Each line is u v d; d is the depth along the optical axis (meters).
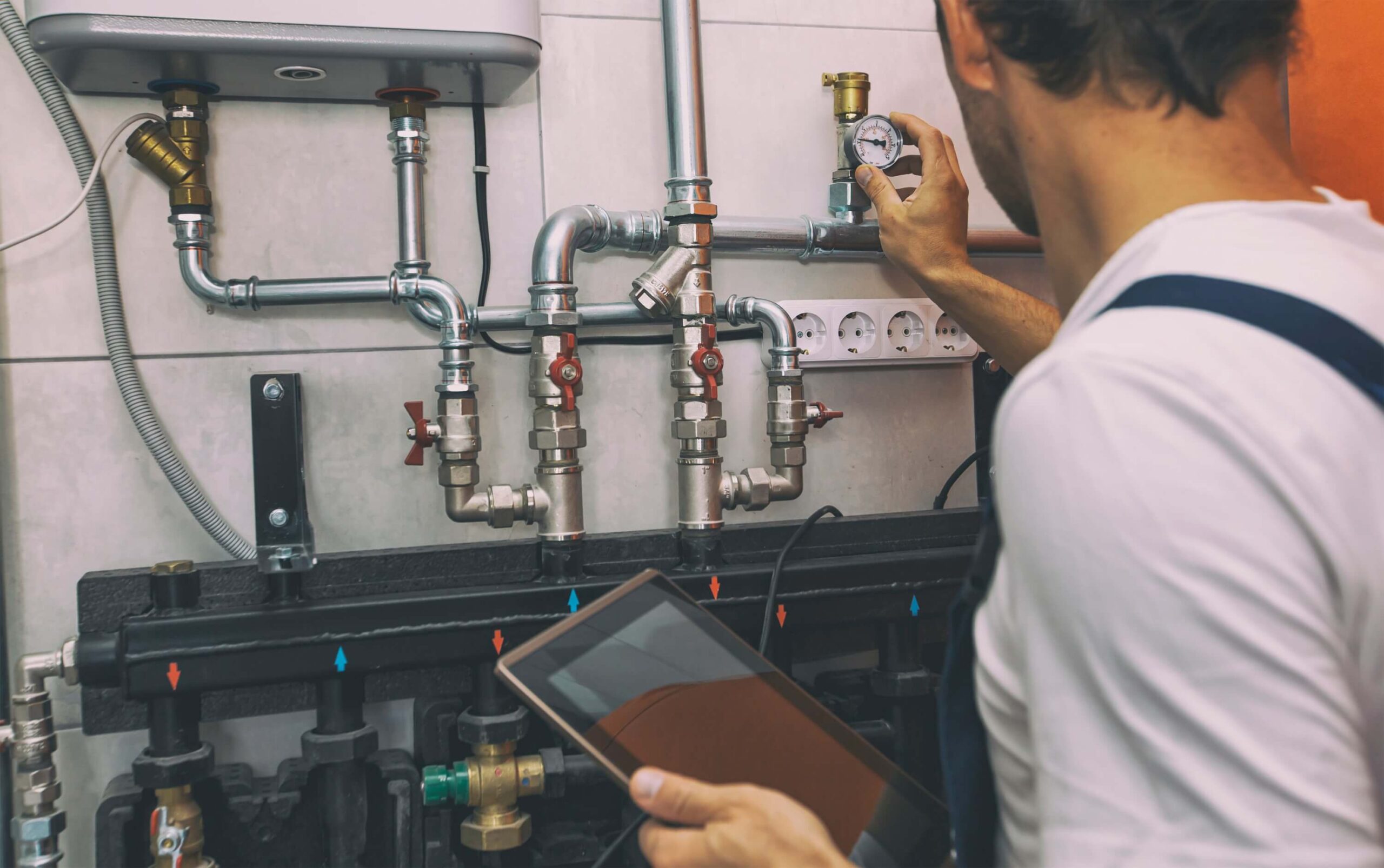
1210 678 0.30
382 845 0.98
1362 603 0.32
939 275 0.94
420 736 0.99
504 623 0.91
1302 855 0.29
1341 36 1.07
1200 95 0.39
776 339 1.07
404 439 1.04
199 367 0.98
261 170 0.99
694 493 1.01
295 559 0.88
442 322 0.97
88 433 0.96
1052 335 0.90
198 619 0.84
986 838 0.49
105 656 0.84
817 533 1.07
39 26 0.82
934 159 0.95
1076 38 0.40
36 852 0.87
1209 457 0.31
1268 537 0.31
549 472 0.97
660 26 1.10
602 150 1.08
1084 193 0.42
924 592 1.02
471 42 0.89
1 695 0.92
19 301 0.94
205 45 0.84
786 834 0.44
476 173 1.03
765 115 1.13
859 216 1.13
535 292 0.98
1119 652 0.32
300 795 0.94
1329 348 0.33
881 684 1.04
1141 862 0.31
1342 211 0.38
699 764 0.57
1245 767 0.30
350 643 0.87
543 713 0.54
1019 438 0.35
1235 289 0.34
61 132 0.93
